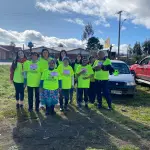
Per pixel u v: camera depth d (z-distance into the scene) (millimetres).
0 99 10203
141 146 5836
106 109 9117
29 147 5586
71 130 6734
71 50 62844
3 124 7047
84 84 8977
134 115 8570
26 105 9211
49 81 7891
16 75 8484
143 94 12742
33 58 8211
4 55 72562
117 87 11086
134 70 15703
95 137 6281
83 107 9227
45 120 7527
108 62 8984
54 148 5559
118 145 5836
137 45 54969
